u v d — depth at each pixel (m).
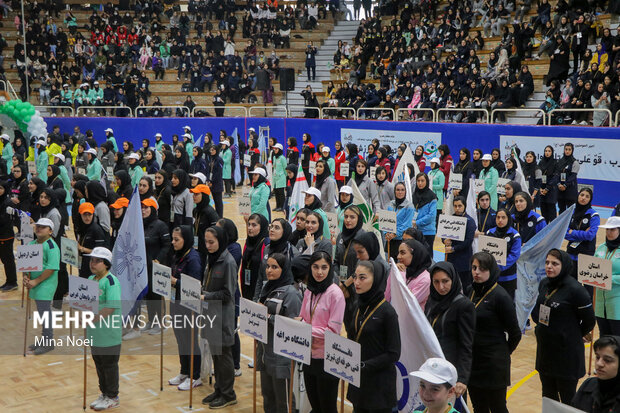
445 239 9.55
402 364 5.79
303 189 12.97
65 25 35.97
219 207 18.77
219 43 33.41
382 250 9.60
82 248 9.55
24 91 31.36
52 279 9.03
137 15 36.31
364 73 30.16
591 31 22.88
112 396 7.36
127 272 9.05
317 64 34.59
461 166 16.67
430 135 22.47
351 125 25.36
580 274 7.89
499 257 8.52
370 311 5.46
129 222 8.98
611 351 4.30
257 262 7.63
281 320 5.97
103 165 21.20
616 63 20.25
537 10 24.73
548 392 6.44
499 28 26.11
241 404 7.41
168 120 28.55
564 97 21.14
